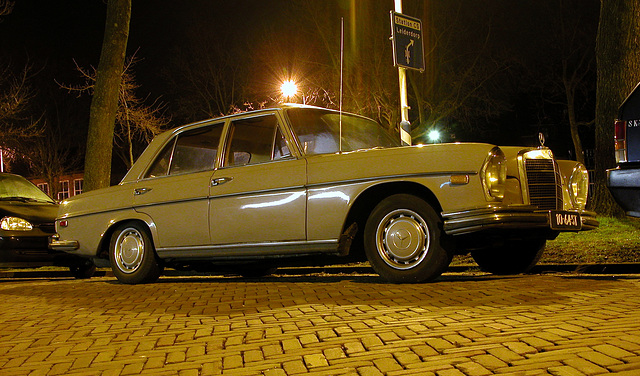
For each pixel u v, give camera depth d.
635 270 7.26
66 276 11.45
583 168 6.23
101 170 12.41
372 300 4.70
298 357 3.16
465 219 5.00
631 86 11.66
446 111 29.62
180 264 7.13
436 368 2.82
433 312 4.12
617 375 2.57
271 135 6.20
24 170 40.16
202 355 3.36
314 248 5.66
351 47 28.25
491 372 2.72
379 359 3.03
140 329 4.16
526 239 6.06
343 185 5.52
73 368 3.25
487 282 5.50
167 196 6.70
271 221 5.89
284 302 4.91
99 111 12.48
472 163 5.08
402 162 5.32
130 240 7.09
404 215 5.37
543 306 4.24
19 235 9.27
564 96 38.28
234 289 6.02
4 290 7.37
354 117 6.67
